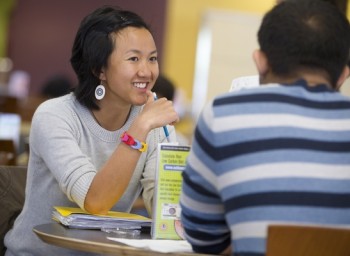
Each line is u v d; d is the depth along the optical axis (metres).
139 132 4.22
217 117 3.35
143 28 4.59
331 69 3.45
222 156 3.31
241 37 19.11
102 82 4.64
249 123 3.31
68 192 4.29
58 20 21.61
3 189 5.06
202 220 3.51
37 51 21.70
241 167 3.27
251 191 3.24
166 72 19.72
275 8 3.50
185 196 3.52
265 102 3.34
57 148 4.42
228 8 19.48
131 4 20.42
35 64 21.72
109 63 4.53
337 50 3.43
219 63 19.17
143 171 4.80
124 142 4.21
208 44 19.30
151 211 4.67
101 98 4.61
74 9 21.58
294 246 3.07
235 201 3.26
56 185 4.61
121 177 4.18
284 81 3.47
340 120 3.36
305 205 3.22
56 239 3.75
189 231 3.58
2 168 5.10
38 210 4.66
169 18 19.80
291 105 3.34
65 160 4.35
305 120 3.32
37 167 4.65
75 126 4.59
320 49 3.40
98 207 4.18
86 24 4.61
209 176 3.38
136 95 4.54
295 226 3.03
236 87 4.52
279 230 3.03
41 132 4.52
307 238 3.05
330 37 3.40
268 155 3.26
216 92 19.19
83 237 3.81
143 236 4.16
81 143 4.61
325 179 3.26
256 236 3.21
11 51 21.70
